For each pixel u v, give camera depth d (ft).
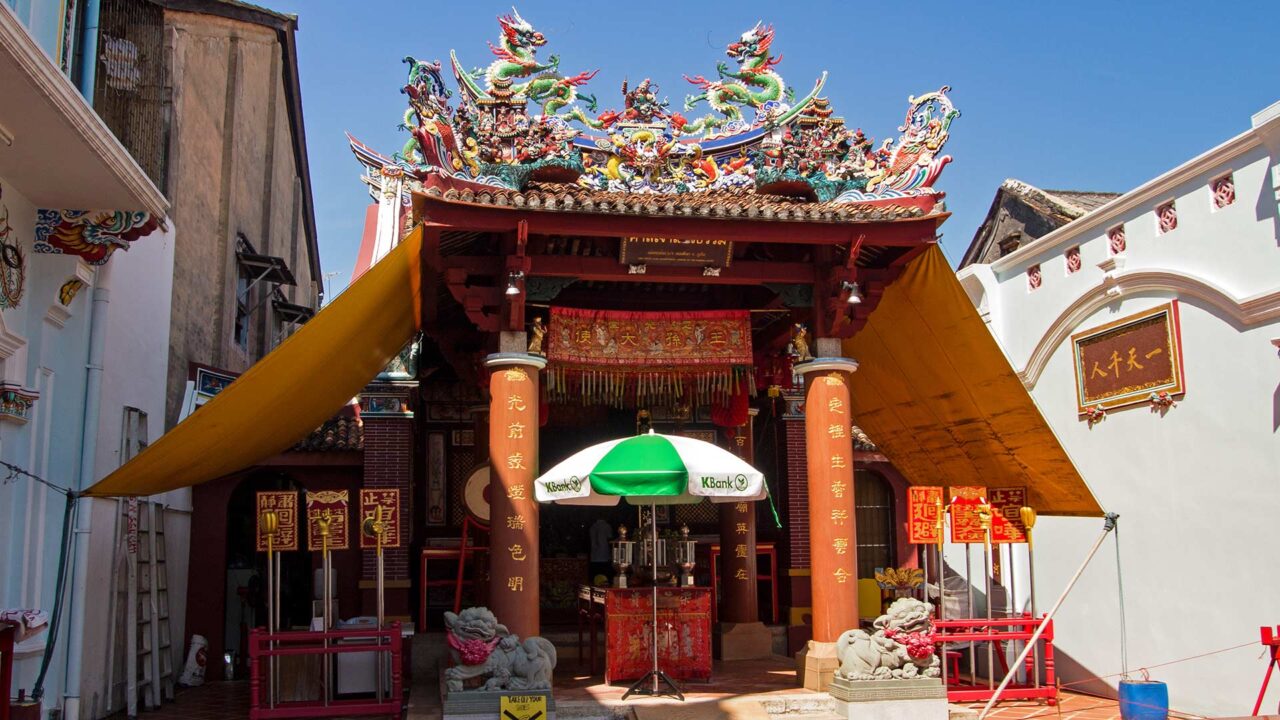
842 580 37.40
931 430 45.85
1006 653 44.70
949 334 39.75
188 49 53.01
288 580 58.18
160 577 45.32
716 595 52.13
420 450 55.11
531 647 34.24
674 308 48.16
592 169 38.47
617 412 56.65
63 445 35.83
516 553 35.45
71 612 34.96
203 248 55.57
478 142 36.01
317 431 53.42
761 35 40.47
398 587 48.37
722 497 33.40
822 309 38.86
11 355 33.09
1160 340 39.88
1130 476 41.45
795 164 37.83
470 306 36.86
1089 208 55.31
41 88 26.43
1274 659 31.12
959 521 39.75
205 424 31.86
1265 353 35.04
